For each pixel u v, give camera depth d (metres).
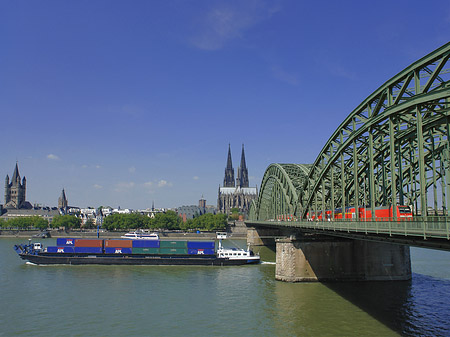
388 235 37.72
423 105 36.47
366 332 44.25
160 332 45.69
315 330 45.25
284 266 72.19
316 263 71.25
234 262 96.06
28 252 100.50
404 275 71.81
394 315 50.22
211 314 52.38
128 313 53.19
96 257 96.81
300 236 72.44
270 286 68.06
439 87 35.72
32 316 52.06
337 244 71.81
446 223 27.42
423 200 35.06
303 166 95.44
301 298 59.19
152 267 92.62
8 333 45.69
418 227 30.98
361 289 64.56
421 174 35.28
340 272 71.06
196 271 86.88
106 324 48.72
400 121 45.00
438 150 46.59
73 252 98.69
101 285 71.06
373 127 46.06
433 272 80.62
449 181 37.62
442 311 51.84
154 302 58.78
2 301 59.56
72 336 44.66
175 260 96.12
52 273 83.69
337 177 71.94
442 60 34.06
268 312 52.59
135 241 98.19
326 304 55.72
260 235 156.75
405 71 38.53
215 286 69.75
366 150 57.00
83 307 56.22
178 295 63.06
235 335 44.38
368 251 71.81
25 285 71.00
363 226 41.69
